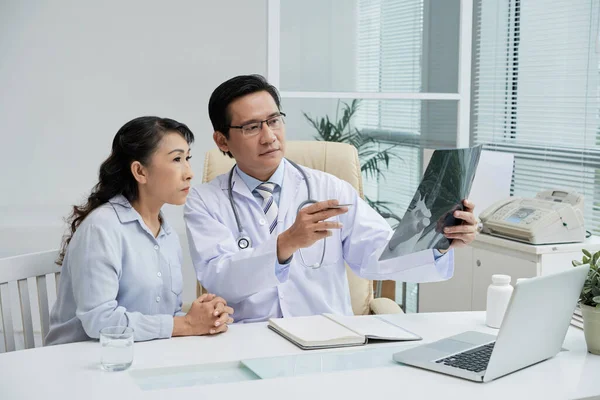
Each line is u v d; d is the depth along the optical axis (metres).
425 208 1.49
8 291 1.70
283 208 2.01
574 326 1.70
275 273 1.77
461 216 1.65
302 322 1.65
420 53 2.94
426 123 2.98
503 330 1.28
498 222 2.52
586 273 1.44
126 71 4.46
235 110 1.88
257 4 4.64
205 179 2.22
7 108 4.26
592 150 2.93
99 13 4.35
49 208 4.36
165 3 4.47
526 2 3.26
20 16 4.21
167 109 4.59
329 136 2.84
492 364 1.29
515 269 2.46
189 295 4.16
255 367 1.37
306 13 2.76
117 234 1.64
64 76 4.32
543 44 3.16
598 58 2.88
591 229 2.95
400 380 1.29
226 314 1.60
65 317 1.67
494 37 3.34
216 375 1.34
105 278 1.58
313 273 2.00
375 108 2.89
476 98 3.38
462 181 1.54
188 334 1.58
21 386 1.26
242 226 1.98
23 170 4.32
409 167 2.98
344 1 2.81
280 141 1.93
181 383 1.29
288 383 1.27
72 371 1.34
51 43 4.28
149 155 1.66
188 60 4.57
